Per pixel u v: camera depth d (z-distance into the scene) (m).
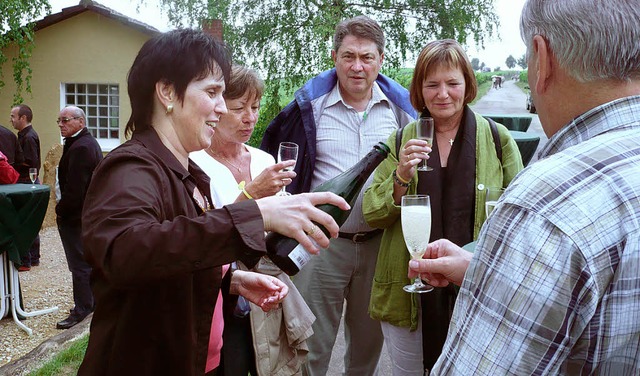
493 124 2.63
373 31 3.17
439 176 2.55
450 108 2.56
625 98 1.05
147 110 1.58
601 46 1.02
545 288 0.94
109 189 1.37
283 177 2.20
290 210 1.32
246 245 1.26
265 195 2.21
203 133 1.58
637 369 0.98
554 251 0.94
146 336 1.50
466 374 1.00
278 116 3.36
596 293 0.93
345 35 3.19
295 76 11.73
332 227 1.35
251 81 2.67
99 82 12.24
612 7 1.02
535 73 1.15
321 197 1.38
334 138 3.26
